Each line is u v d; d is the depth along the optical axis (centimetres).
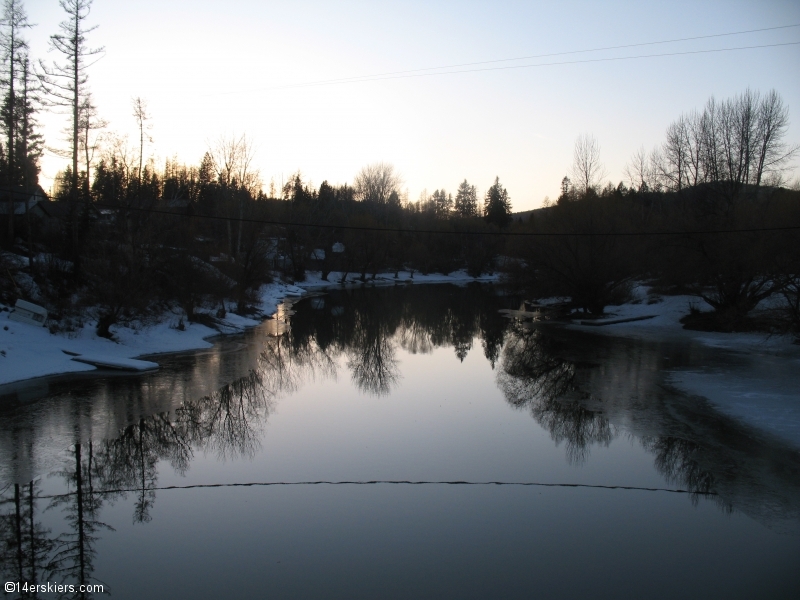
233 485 1027
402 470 1105
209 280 2895
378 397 1691
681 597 693
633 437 1295
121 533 847
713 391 1653
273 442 1263
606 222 3553
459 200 13112
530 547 814
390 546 816
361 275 7631
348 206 8306
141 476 1062
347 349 2583
